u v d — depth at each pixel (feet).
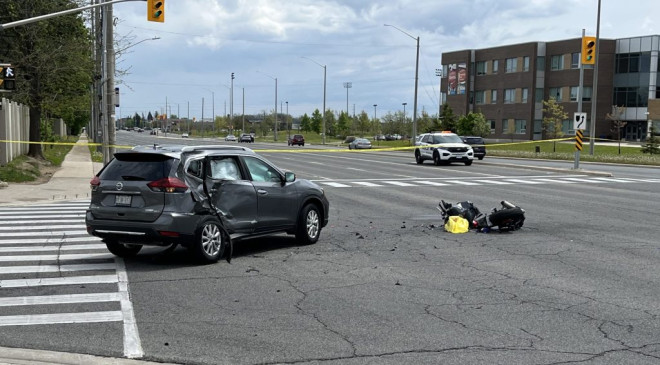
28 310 24.75
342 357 19.81
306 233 39.47
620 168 128.88
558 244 40.16
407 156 170.71
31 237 42.24
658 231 45.68
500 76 294.05
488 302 26.30
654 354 20.24
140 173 32.37
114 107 81.25
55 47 114.11
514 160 156.76
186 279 30.07
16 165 95.04
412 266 33.37
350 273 31.60
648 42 255.91
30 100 111.55
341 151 198.90
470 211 47.16
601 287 28.91
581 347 20.84
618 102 265.95
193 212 32.40
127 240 32.45
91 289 28.07
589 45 112.68
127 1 74.38
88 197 70.28
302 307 25.38
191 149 33.86
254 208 35.94
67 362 19.27
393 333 22.17
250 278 30.37
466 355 20.03
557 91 273.95
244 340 21.34
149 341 21.18
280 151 193.47
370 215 54.60
